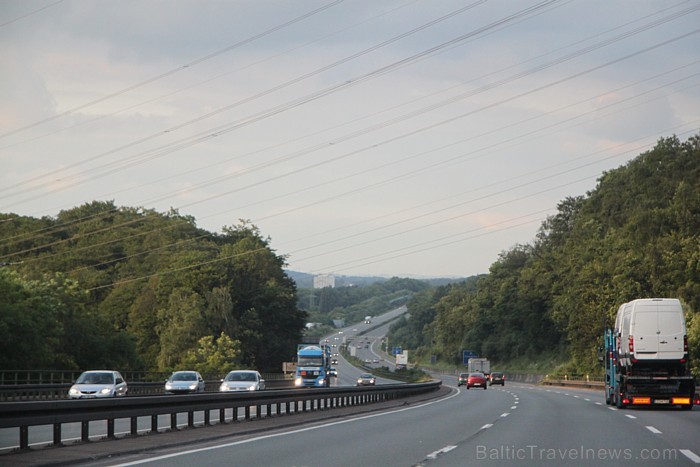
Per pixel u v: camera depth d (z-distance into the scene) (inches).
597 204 6481.3
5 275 3636.8
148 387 2987.2
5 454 775.7
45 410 823.7
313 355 3636.8
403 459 783.7
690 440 975.6
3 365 3041.3
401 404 2027.6
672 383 1670.8
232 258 6028.5
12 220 7116.1
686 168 5644.7
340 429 1173.7
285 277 6584.6
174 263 5851.4
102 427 1301.7
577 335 5093.5
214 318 5315.0
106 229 7150.6
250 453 832.3
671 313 1679.4
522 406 1909.4
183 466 713.6
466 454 827.4
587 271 4968.0
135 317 5753.0
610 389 1899.6
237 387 2170.3
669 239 4237.2
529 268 7244.1
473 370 5890.8
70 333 3882.9
